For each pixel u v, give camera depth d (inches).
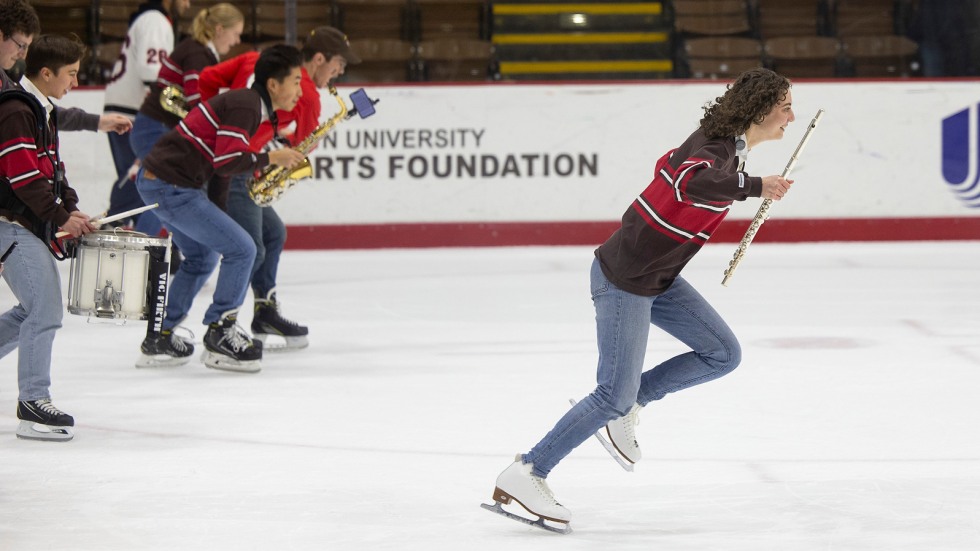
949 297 785.6
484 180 1048.2
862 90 1054.4
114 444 438.3
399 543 329.7
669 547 326.6
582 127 1049.5
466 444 438.0
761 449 428.1
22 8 416.5
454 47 1171.3
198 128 549.6
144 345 583.8
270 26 1176.2
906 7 1165.7
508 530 342.0
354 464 411.2
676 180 319.0
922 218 1066.7
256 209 611.8
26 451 427.5
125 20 1146.7
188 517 352.8
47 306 433.7
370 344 645.9
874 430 454.0
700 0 1205.7
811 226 1064.8
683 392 521.7
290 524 346.3
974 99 1058.1
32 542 330.3
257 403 506.9
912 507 359.3
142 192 559.2
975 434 447.2
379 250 1041.5
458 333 674.8
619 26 1208.2
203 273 585.3
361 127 1037.8
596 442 440.8
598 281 340.8
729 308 749.3
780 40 1178.6
